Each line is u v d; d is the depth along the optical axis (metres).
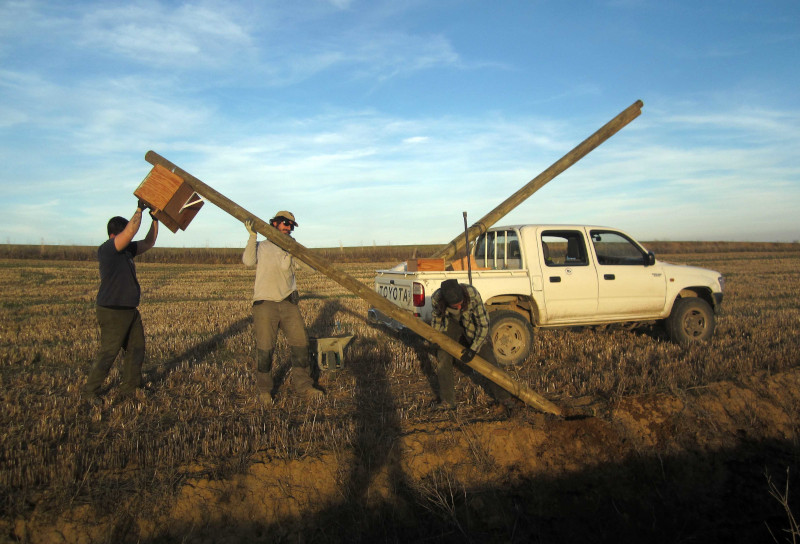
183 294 17.38
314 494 3.87
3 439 4.10
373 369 6.38
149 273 27.70
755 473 4.93
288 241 4.68
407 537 3.83
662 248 57.84
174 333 9.20
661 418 5.13
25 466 3.65
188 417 4.75
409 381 6.00
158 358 7.15
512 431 4.66
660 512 4.52
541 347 7.49
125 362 5.29
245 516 3.63
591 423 4.86
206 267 33.97
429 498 4.00
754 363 6.41
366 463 4.12
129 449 3.97
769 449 5.23
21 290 18.12
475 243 8.50
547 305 7.04
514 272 6.92
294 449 4.12
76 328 10.05
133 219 4.64
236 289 19.22
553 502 4.35
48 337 9.00
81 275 25.11
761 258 40.81
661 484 4.72
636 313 7.59
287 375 6.09
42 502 3.34
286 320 5.20
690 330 7.83
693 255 47.16
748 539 4.32
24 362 6.94
